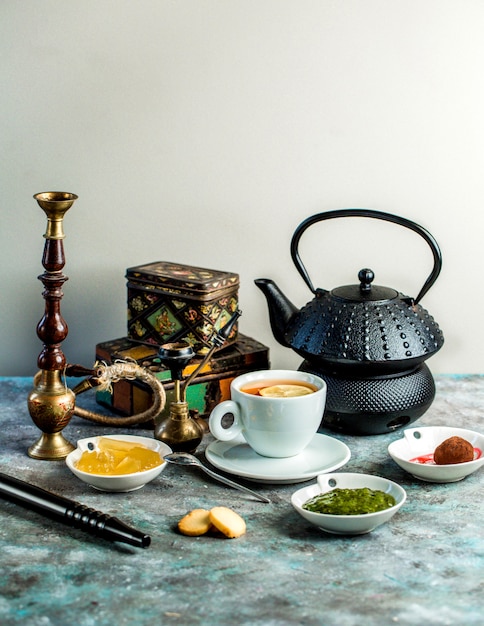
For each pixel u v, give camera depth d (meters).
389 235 1.48
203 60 1.40
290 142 1.44
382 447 1.16
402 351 1.13
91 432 1.20
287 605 0.80
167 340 1.26
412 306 1.17
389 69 1.42
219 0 1.39
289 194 1.46
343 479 1.00
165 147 1.44
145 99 1.42
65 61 1.40
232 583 0.83
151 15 1.39
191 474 1.08
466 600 0.81
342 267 1.49
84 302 1.49
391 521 0.96
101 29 1.39
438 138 1.44
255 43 1.40
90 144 1.43
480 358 1.53
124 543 0.91
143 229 1.46
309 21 1.40
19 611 0.79
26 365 1.51
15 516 0.97
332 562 0.87
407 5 1.39
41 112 1.42
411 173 1.45
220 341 1.15
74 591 0.82
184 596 0.81
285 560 0.88
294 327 1.20
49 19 1.38
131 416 1.21
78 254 1.47
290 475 1.02
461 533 0.93
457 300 1.51
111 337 1.50
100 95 1.41
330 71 1.41
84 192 1.45
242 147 1.44
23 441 1.18
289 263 1.49
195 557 0.88
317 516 0.90
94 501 1.01
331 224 1.47
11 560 0.88
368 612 0.79
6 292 1.48
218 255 1.48
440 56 1.41
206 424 1.21
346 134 1.44
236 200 1.46
